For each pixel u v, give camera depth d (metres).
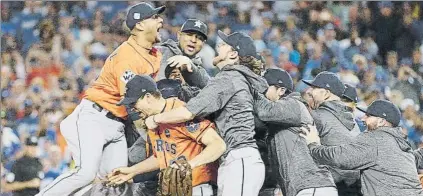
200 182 28.12
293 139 28.86
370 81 62.12
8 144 51.12
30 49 63.94
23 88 60.12
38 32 64.94
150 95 27.36
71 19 65.88
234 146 27.62
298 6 67.69
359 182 31.33
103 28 65.94
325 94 31.00
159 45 30.52
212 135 27.31
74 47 64.25
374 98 60.12
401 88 61.16
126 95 27.52
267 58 63.94
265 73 29.77
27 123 55.88
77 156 29.50
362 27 66.50
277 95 29.58
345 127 30.69
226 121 27.81
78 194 30.06
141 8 29.58
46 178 47.75
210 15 67.81
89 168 29.25
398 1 67.12
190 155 27.70
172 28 66.88
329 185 28.64
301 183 28.50
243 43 28.50
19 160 47.59
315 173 28.67
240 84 27.89
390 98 60.59
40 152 48.69
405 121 57.97
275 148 29.12
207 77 29.84
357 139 29.20
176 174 26.94
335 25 66.75
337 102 30.95
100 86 29.80
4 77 61.00
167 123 27.14
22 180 47.34
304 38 65.62
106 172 30.09
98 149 29.44
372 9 66.94
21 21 65.31
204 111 27.17
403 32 66.19
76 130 29.55
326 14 67.25
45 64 62.53
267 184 30.30
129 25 29.62
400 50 65.62
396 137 29.50
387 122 29.80
